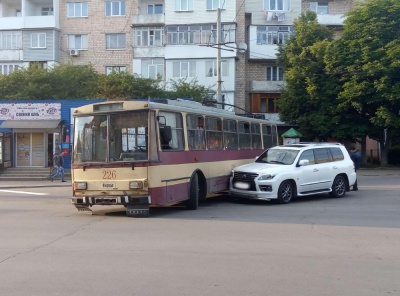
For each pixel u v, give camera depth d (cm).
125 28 5019
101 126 1400
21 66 4778
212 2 4678
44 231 1161
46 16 4922
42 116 3278
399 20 3584
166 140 1412
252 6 4950
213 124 1739
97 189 1386
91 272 787
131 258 880
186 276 762
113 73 4147
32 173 3198
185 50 4700
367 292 683
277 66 4825
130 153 1370
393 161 4425
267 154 1856
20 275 772
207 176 1670
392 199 1858
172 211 1534
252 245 990
